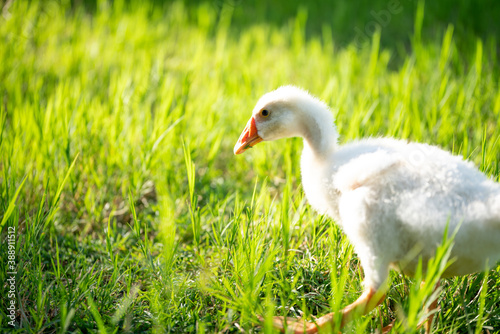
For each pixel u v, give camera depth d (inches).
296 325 42.6
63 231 50.9
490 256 40.8
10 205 44.6
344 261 45.0
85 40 75.4
